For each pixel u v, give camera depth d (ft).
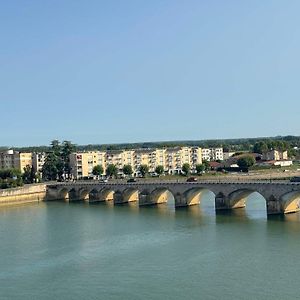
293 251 429.38
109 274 380.17
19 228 592.19
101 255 439.63
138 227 571.69
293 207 632.79
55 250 464.65
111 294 336.49
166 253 437.99
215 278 361.51
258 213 642.22
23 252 460.14
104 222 619.67
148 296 330.13
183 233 524.11
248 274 368.27
